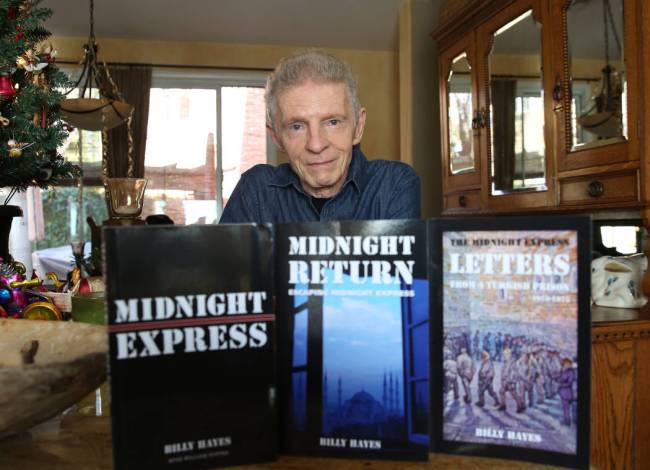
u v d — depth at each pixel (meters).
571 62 1.73
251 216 0.98
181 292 0.39
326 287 0.42
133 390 0.38
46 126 1.68
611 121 1.52
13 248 3.19
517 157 2.05
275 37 4.35
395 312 0.41
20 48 1.45
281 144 0.81
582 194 1.67
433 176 3.68
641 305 1.45
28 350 0.46
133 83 4.30
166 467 0.39
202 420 0.40
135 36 4.26
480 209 2.34
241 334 0.40
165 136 4.49
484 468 0.41
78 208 4.30
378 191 0.91
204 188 4.55
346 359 0.42
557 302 0.40
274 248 0.42
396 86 4.69
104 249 0.38
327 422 0.42
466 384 0.42
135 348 0.38
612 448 1.29
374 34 4.31
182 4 3.79
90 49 2.72
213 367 0.40
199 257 0.40
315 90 0.72
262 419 0.41
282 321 0.42
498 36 2.19
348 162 0.81
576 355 0.40
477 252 0.41
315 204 0.94
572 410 0.40
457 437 0.42
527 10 1.96
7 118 1.45
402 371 0.41
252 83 4.60
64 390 0.43
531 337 0.40
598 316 1.36
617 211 1.66
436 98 3.69
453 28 2.55
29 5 1.56
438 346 0.42
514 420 0.41
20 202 3.16
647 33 1.38
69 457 0.45
